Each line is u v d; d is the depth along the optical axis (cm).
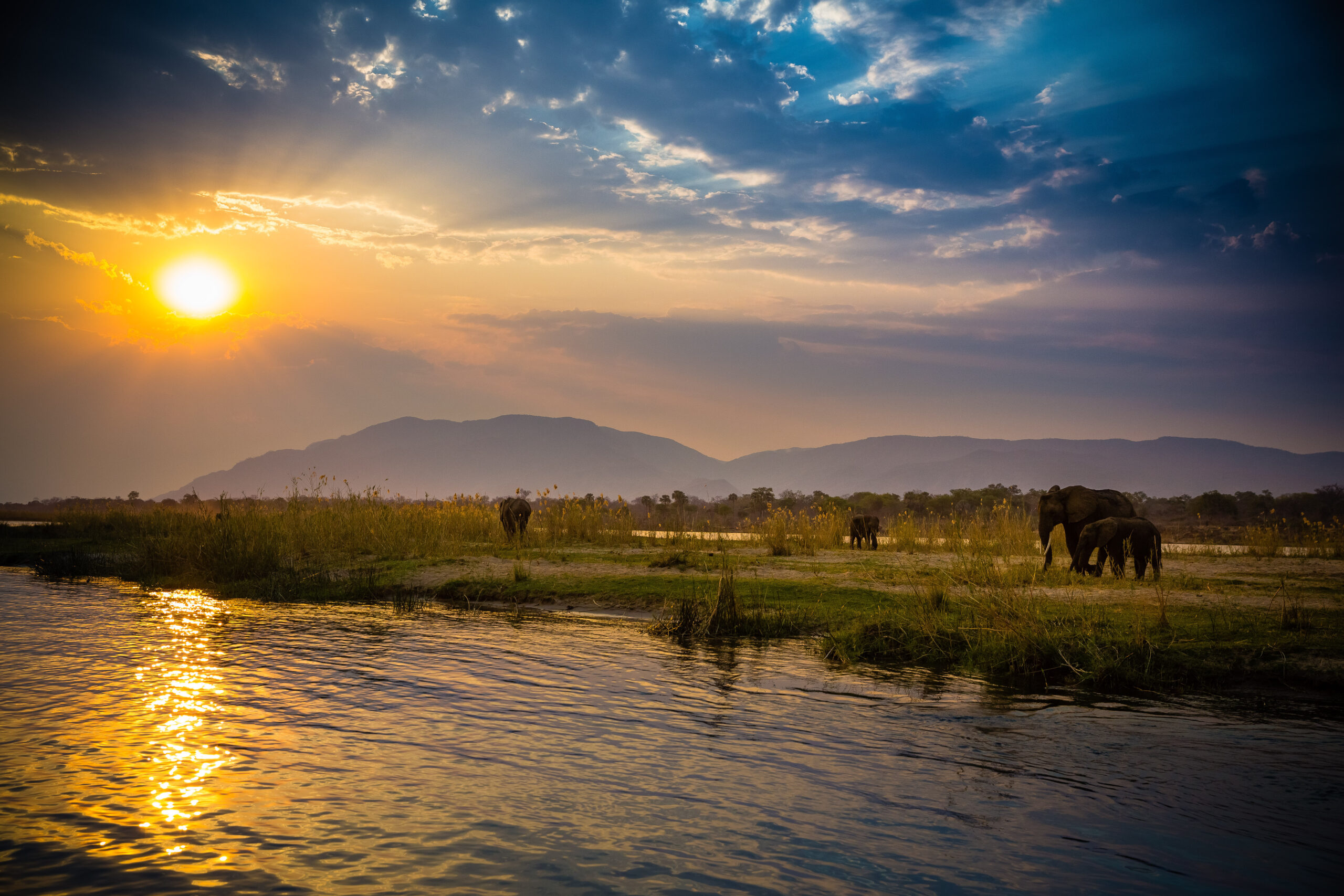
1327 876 458
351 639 1153
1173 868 466
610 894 416
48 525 3150
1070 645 1015
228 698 803
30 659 982
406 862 450
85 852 452
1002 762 657
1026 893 431
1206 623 1138
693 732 720
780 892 425
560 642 1160
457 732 703
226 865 440
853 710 812
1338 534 2452
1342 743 718
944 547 2455
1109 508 1844
